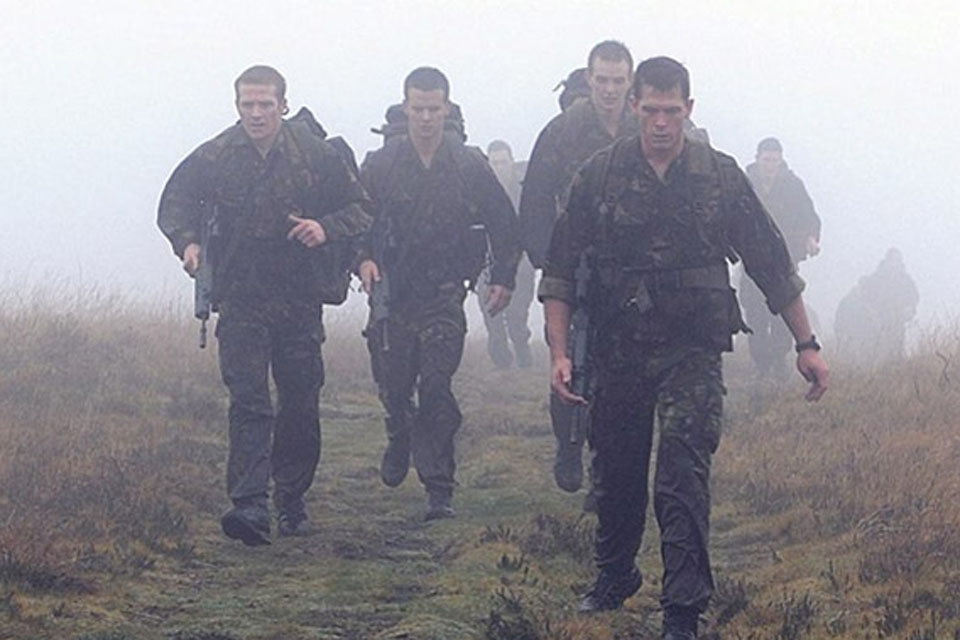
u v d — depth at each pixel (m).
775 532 9.77
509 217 11.48
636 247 7.71
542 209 11.39
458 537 10.29
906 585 7.80
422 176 11.35
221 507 11.03
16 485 10.23
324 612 8.34
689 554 7.47
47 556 8.63
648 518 10.55
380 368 11.65
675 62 7.71
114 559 9.10
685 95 7.68
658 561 9.43
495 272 11.53
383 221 11.34
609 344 7.79
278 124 10.25
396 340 11.39
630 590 8.24
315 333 10.43
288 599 8.59
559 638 7.59
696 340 7.70
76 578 8.52
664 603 7.47
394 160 11.36
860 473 10.43
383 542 10.32
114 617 8.04
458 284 11.40
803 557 9.02
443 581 8.89
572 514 10.53
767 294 7.87
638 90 7.72
